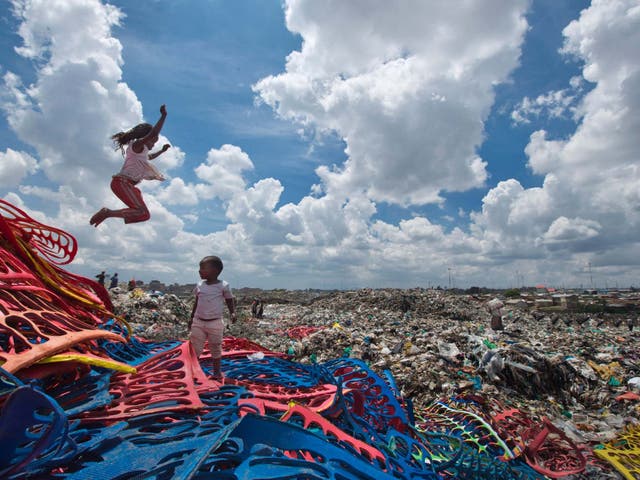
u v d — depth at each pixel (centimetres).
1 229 357
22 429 180
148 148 473
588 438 668
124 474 193
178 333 1395
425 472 329
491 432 542
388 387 516
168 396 310
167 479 187
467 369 957
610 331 2411
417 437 449
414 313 3306
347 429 354
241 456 215
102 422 264
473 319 3259
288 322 2509
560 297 6906
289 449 234
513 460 480
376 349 1222
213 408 302
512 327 2220
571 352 1359
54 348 269
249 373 524
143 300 1922
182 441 226
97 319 432
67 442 212
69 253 471
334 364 600
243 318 2714
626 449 603
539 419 725
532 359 952
